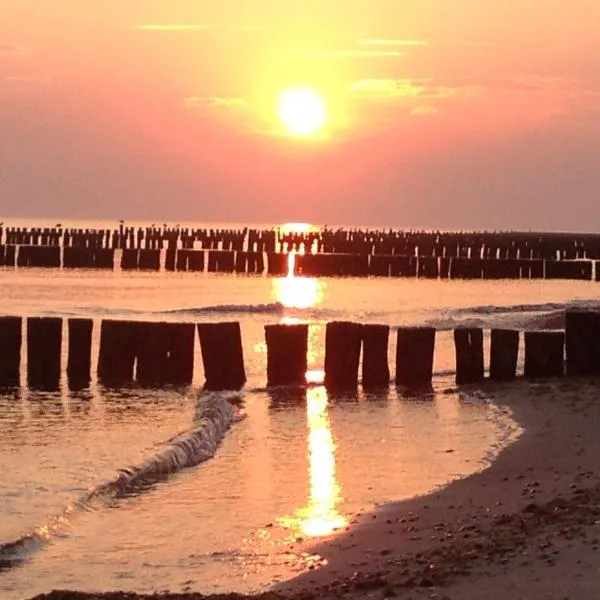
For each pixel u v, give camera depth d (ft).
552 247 280.51
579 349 73.67
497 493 42.37
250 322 126.52
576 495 39.52
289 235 282.77
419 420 62.85
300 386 75.51
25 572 34.19
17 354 74.95
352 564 33.30
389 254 259.39
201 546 36.81
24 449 54.70
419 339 75.56
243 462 51.19
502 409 64.64
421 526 37.68
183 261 220.43
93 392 73.56
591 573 29.01
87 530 39.27
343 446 55.11
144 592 31.42
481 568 30.07
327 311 141.08
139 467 48.88
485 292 187.21
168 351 75.61
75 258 211.61
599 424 57.98
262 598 29.37
